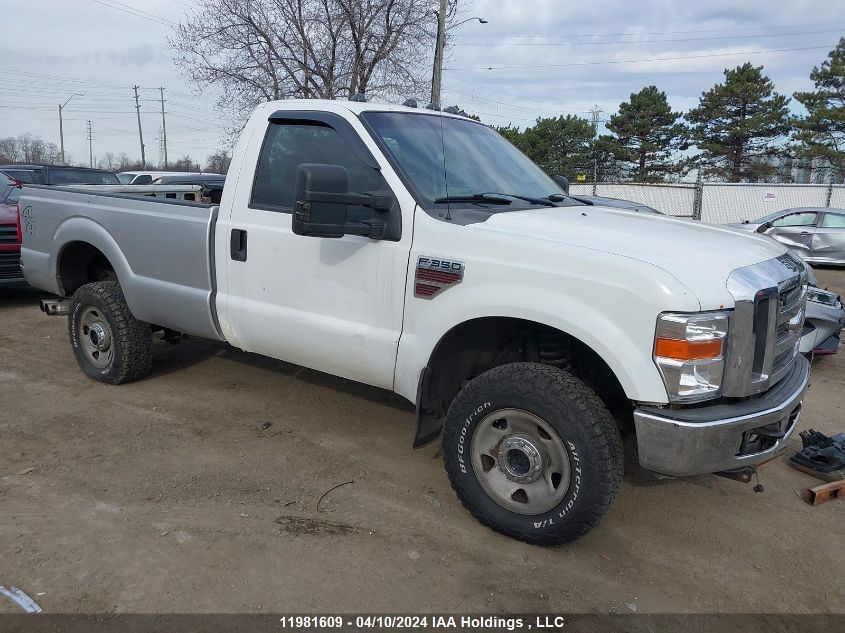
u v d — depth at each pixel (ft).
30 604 9.21
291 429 15.35
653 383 9.49
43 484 12.50
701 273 9.65
